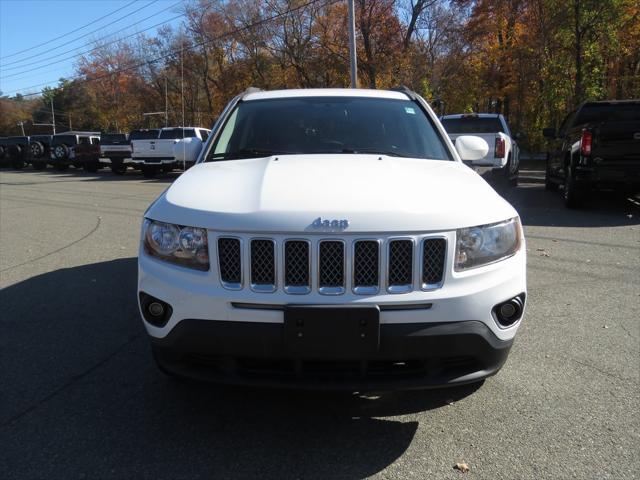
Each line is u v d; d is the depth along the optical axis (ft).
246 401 10.62
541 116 80.84
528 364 12.25
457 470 8.47
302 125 13.14
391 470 8.50
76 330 14.58
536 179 58.18
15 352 13.14
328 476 8.35
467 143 13.35
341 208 8.31
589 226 29.09
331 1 109.29
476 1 103.60
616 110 36.88
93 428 9.70
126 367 12.25
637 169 31.30
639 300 16.67
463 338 8.34
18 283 19.22
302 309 8.00
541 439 9.30
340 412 10.21
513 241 9.17
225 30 139.33
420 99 14.70
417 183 9.48
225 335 8.32
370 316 8.02
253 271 8.31
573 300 16.70
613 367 12.09
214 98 152.35
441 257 8.37
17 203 43.86
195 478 8.29
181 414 10.16
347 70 110.01
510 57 95.30
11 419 10.02
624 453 8.86
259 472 8.43
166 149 72.74
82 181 69.36
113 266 21.49
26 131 330.95
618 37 72.84
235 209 8.55
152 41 172.65
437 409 10.32
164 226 9.01
